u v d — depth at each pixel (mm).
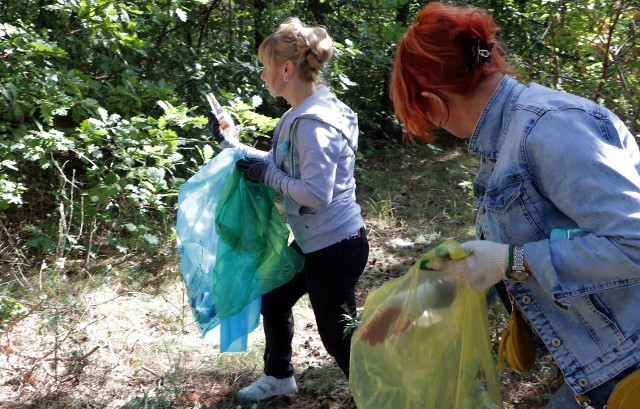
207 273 2910
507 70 1765
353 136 2816
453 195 7105
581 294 1560
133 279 4590
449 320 1866
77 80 4863
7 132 5203
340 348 2844
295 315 4219
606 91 4676
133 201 4828
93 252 4867
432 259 1762
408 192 7242
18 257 4605
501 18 7105
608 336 1610
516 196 1640
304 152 2619
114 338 3781
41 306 3871
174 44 6734
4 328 3762
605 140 1564
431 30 1689
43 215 5137
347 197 2785
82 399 3156
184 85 6355
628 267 1492
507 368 3258
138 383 3365
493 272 1647
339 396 3340
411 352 1890
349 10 7934
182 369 3447
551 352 1687
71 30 5645
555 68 5027
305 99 2746
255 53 7551
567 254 1545
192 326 4031
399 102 1784
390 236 5918
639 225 1471
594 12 4910
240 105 4590
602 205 1496
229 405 3230
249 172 2768
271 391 3254
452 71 1687
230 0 8258
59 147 4492
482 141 1734
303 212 2742
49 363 3428
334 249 2740
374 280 4914
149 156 5070
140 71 6203
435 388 1879
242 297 2846
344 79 5961
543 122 1589
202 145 5844
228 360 3643
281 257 2885
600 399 1654
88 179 5492
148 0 5945
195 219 2904
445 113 1741
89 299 4160
